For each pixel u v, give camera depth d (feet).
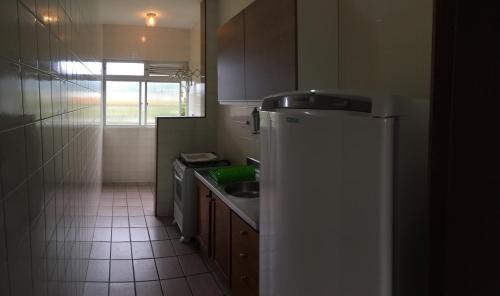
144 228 14.55
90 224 10.89
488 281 3.33
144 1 16.94
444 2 3.43
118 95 22.33
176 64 22.89
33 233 3.86
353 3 6.77
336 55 7.07
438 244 3.54
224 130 15.35
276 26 7.29
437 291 3.56
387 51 6.10
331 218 3.99
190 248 12.58
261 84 8.07
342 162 3.86
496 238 3.29
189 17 19.70
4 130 2.91
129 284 10.05
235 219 8.13
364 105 3.69
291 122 4.49
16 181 3.25
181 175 13.29
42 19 4.34
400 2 5.83
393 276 3.67
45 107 4.49
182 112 23.08
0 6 2.81
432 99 3.51
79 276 7.79
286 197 4.61
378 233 3.61
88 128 10.63
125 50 21.89
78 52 7.95
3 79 2.90
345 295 3.89
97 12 15.16
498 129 3.28
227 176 10.34
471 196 3.40
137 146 22.48
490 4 3.27
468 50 3.37
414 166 3.83
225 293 9.61
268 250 5.18
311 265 4.24
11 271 3.09
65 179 6.02
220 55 11.30
